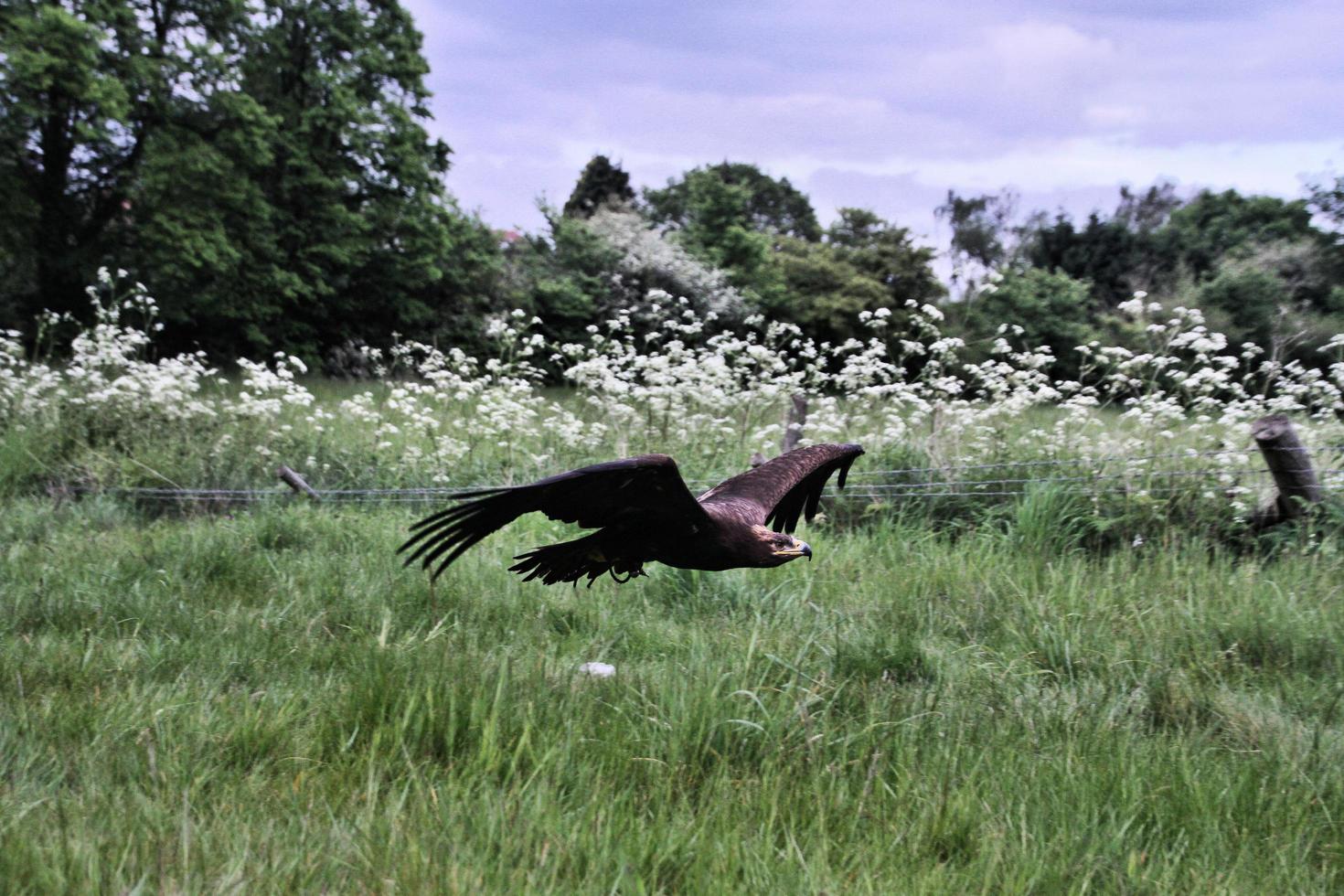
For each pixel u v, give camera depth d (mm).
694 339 26719
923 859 3477
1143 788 3969
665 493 3518
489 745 3891
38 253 21641
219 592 6086
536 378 11195
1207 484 7520
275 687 4625
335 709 4258
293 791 3625
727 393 10484
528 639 5457
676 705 4254
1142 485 7559
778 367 10344
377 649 4742
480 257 27312
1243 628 5645
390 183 25656
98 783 3631
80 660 4770
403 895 2986
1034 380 9281
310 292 23594
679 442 9562
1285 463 6969
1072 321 27297
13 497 8531
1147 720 4867
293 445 9594
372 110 25109
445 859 3148
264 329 24125
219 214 21688
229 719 4195
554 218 29297
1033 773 4059
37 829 3250
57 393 9984
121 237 22625
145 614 5516
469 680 4441
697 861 3232
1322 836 3793
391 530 7438
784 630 5629
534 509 3564
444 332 26781
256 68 24297
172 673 4848
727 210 31375
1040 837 3570
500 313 26938
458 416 10023
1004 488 8055
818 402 10156
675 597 6230
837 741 4195
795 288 31203
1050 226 36656
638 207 41906
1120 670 5219
